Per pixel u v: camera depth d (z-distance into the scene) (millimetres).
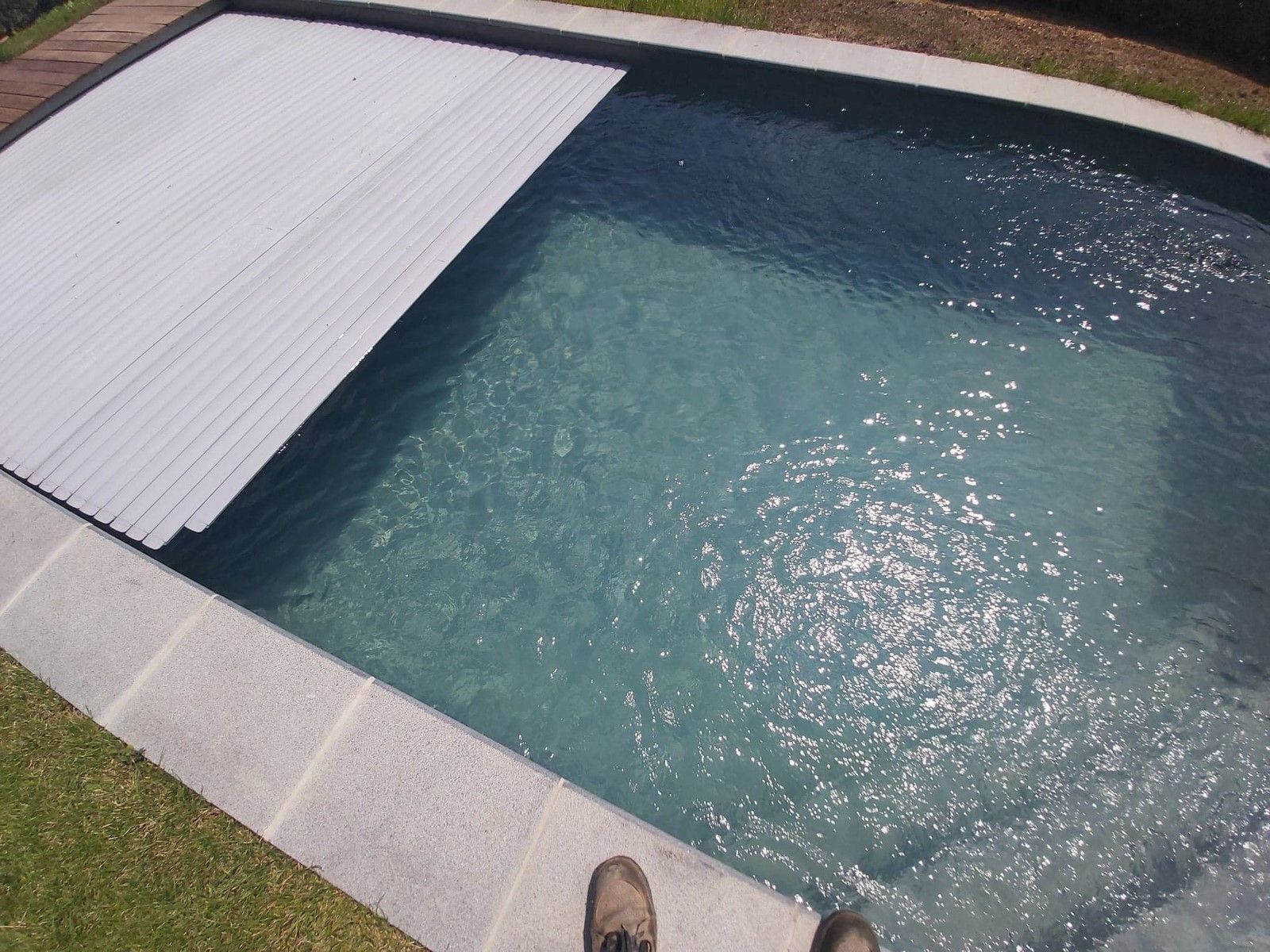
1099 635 5375
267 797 3783
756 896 3387
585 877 3471
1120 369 6801
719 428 6625
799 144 9047
